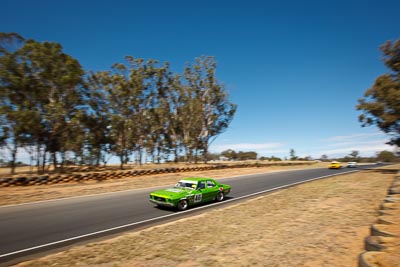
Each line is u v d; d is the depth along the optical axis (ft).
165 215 33.86
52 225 28.50
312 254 17.98
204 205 40.93
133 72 125.39
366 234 21.75
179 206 36.99
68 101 95.50
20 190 54.49
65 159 117.91
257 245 20.36
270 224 26.66
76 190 55.88
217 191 44.04
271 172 110.83
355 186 52.19
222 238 22.76
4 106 80.38
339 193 44.16
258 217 30.14
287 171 116.98
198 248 20.43
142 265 17.57
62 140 98.53
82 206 38.96
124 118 121.19
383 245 16.08
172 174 96.73
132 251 20.27
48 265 18.01
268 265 16.53
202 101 153.28
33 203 41.24
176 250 20.18
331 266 15.99
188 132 154.81
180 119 151.74
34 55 84.64
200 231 25.35
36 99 87.76
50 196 47.93
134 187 61.46
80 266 17.70
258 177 88.43
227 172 110.42
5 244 22.48
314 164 191.31
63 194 50.31
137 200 44.16
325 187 53.57
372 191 44.27
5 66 82.02
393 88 74.84
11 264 18.40
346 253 17.92
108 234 25.73
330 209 32.01
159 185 65.31
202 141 161.07
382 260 13.89
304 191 49.55
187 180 42.86
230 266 16.74
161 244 21.76
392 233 17.94
